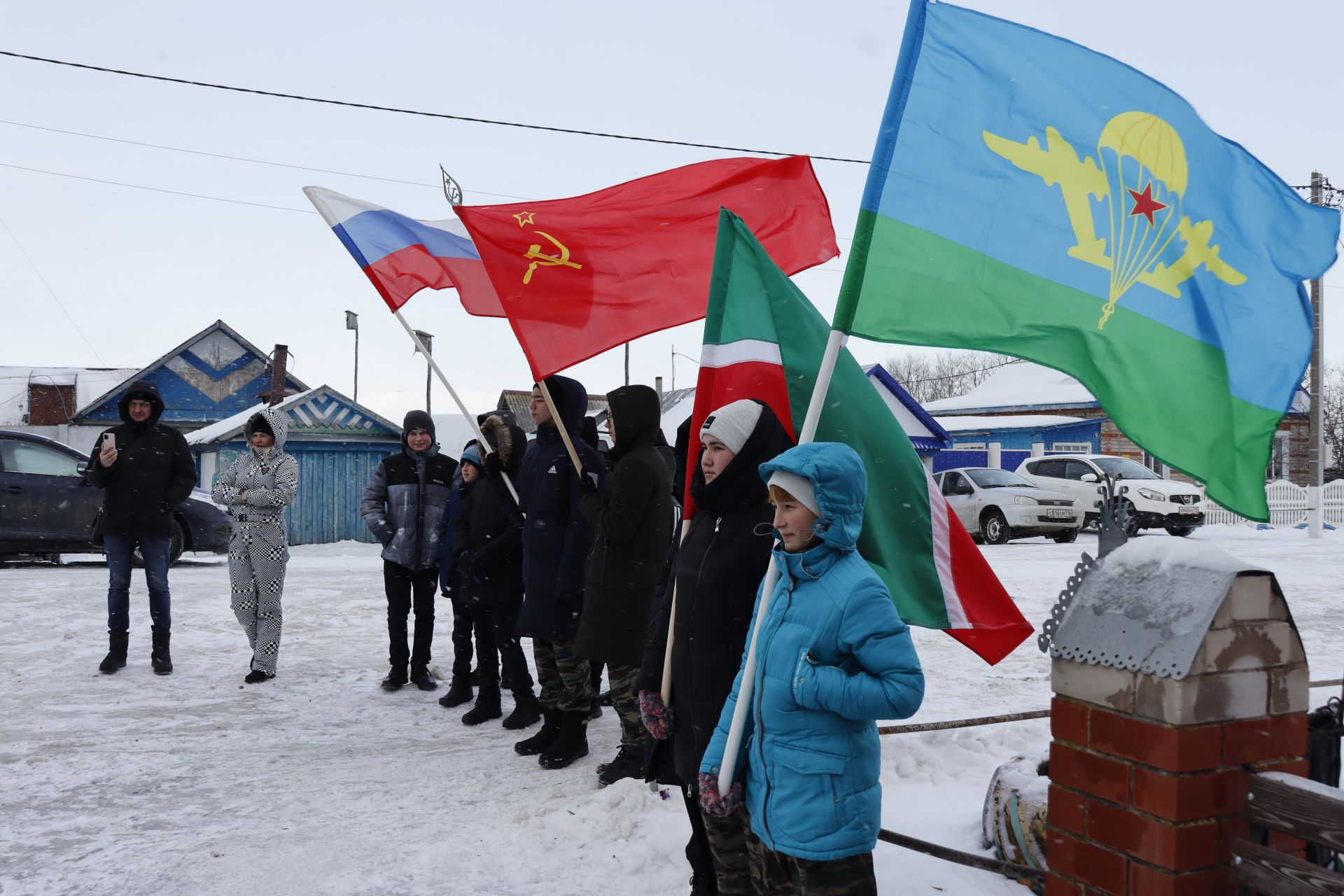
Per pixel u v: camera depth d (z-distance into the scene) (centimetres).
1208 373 290
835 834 233
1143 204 291
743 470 294
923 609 316
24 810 432
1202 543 255
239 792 456
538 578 491
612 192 445
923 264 275
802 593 244
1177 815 229
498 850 380
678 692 302
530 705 577
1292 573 1297
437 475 663
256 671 683
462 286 549
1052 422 2916
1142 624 244
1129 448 2902
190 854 382
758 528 289
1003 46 287
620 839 383
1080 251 285
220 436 2008
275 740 545
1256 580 240
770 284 331
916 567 318
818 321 334
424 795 448
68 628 864
